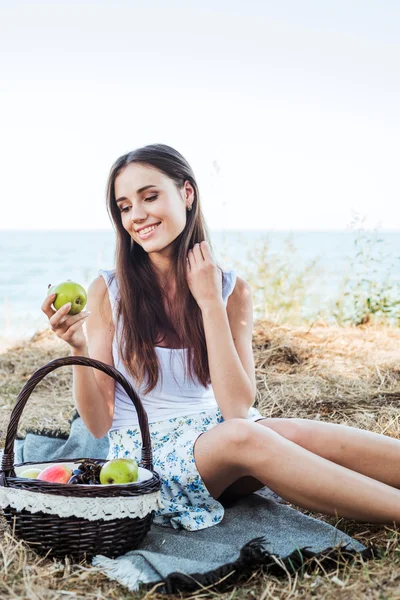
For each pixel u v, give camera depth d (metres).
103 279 2.94
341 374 5.03
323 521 2.66
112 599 2.06
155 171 2.77
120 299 2.83
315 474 2.31
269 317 7.04
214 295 2.77
